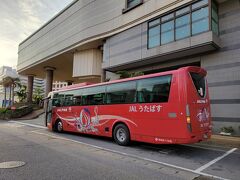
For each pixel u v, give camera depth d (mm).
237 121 12445
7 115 26172
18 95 45500
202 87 7785
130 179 4797
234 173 5422
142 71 19016
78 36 24641
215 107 13461
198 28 13789
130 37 19125
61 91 13734
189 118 6785
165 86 7531
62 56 29562
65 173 5082
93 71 24859
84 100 11469
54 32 29984
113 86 9773
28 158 6387
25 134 11969
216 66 13773
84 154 7168
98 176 4938
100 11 22438
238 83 12672
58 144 8945
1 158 6328
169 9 15836
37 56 34312
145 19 17766
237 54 12953
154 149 8328
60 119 13336
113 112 9477
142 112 8148
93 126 10555
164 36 16141
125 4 19828
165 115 7320
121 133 9062
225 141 10516
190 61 15312
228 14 13773
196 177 5066
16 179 4598
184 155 7418
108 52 21562
